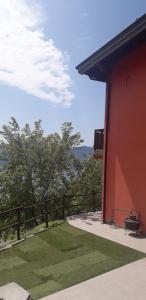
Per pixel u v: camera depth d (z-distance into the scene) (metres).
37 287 6.28
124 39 9.05
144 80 9.54
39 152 23.05
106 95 11.11
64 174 23.78
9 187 21.73
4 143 23.22
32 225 20.25
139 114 9.65
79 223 10.64
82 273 6.79
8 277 6.80
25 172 21.94
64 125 24.19
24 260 7.74
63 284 6.34
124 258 7.44
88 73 11.30
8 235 16.98
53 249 8.32
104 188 10.90
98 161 25.03
